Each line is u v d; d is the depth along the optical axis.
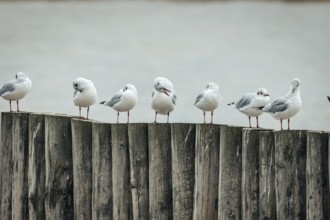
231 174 14.17
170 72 56.94
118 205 14.80
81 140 15.08
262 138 13.89
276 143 13.79
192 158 14.44
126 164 14.77
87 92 16.64
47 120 15.38
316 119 37.94
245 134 14.01
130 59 64.31
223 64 60.62
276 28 84.31
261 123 34.56
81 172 15.12
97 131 14.87
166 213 14.61
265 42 75.12
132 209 14.78
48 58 65.19
